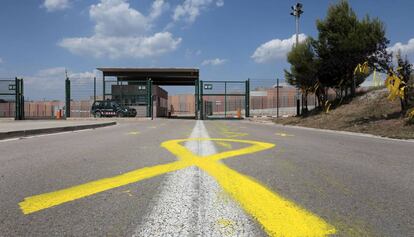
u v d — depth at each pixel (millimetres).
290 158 7984
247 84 44625
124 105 45469
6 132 12906
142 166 6863
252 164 7137
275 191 4977
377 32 21625
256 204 4336
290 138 13406
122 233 3406
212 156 8211
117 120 37125
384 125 16734
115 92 46094
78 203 4391
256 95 51375
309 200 4543
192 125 25359
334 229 3537
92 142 11469
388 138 13844
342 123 20312
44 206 4270
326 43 27641
